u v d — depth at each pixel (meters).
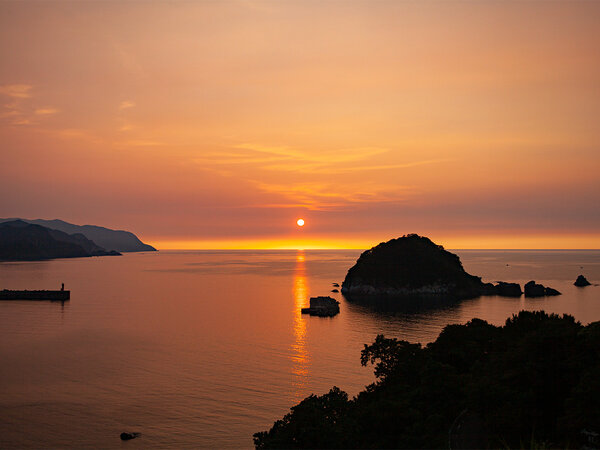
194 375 89.62
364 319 159.12
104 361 100.00
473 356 47.56
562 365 34.53
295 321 154.50
